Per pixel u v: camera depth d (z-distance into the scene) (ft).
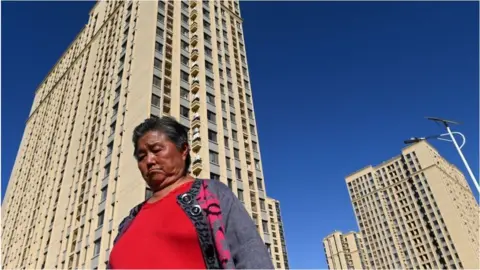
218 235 5.22
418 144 405.18
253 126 140.36
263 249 5.09
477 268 319.27
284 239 374.43
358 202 442.91
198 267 5.08
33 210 140.56
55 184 133.80
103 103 130.11
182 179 7.09
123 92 120.06
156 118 7.88
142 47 126.41
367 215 427.74
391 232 395.96
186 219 5.50
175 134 7.57
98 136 119.85
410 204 391.45
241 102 143.13
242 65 162.40
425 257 358.43
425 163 391.65
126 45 139.44
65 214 114.01
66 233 106.63
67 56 209.97
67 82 186.50
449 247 343.05
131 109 108.68
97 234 92.07
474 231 373.81
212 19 161.58
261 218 110.11
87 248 92.84
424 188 382.42
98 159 111.96
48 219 123.03
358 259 450.71
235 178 110.83
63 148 144.05
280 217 390.42
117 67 134.51
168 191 6.70
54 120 173.88
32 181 159.84
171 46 129.70
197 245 5.26
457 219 347.15
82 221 102.37
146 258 5.21
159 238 5.41
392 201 410.11
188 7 156.15
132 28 142.72
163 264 5.07
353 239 468.75
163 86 112.78
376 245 404.98
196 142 105.19
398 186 410.72
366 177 448.24
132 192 87.30
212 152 109.40
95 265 85.81
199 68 129.90
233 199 5.86
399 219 395.55
